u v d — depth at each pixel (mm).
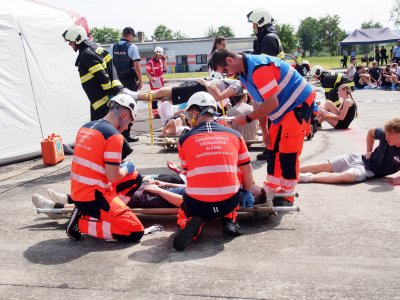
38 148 7840
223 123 6031
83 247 3885
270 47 6457
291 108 4258
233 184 3750
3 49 7352
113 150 3736
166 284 3146
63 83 8328
